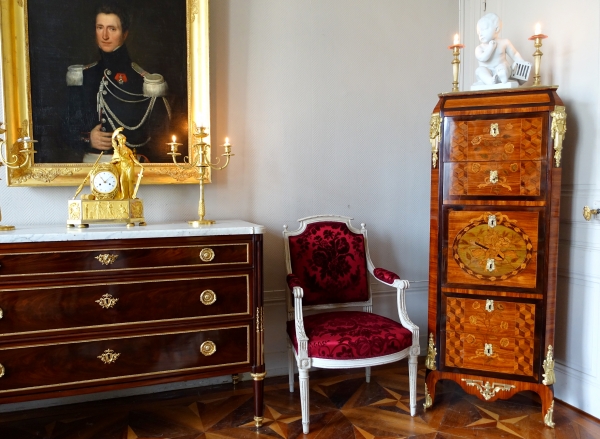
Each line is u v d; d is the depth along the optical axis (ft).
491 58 7.64
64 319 6.19
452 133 7.42
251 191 8.84
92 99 7.66
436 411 7.72
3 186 7.41
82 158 7.68
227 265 6.88
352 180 9.55
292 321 8.07
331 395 8.29
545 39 8.31
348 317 7.83
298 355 6.95
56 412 7.63
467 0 9.92
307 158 9.19
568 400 8.00
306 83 9.09
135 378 6.54
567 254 8.01
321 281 8.27
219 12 8.40
